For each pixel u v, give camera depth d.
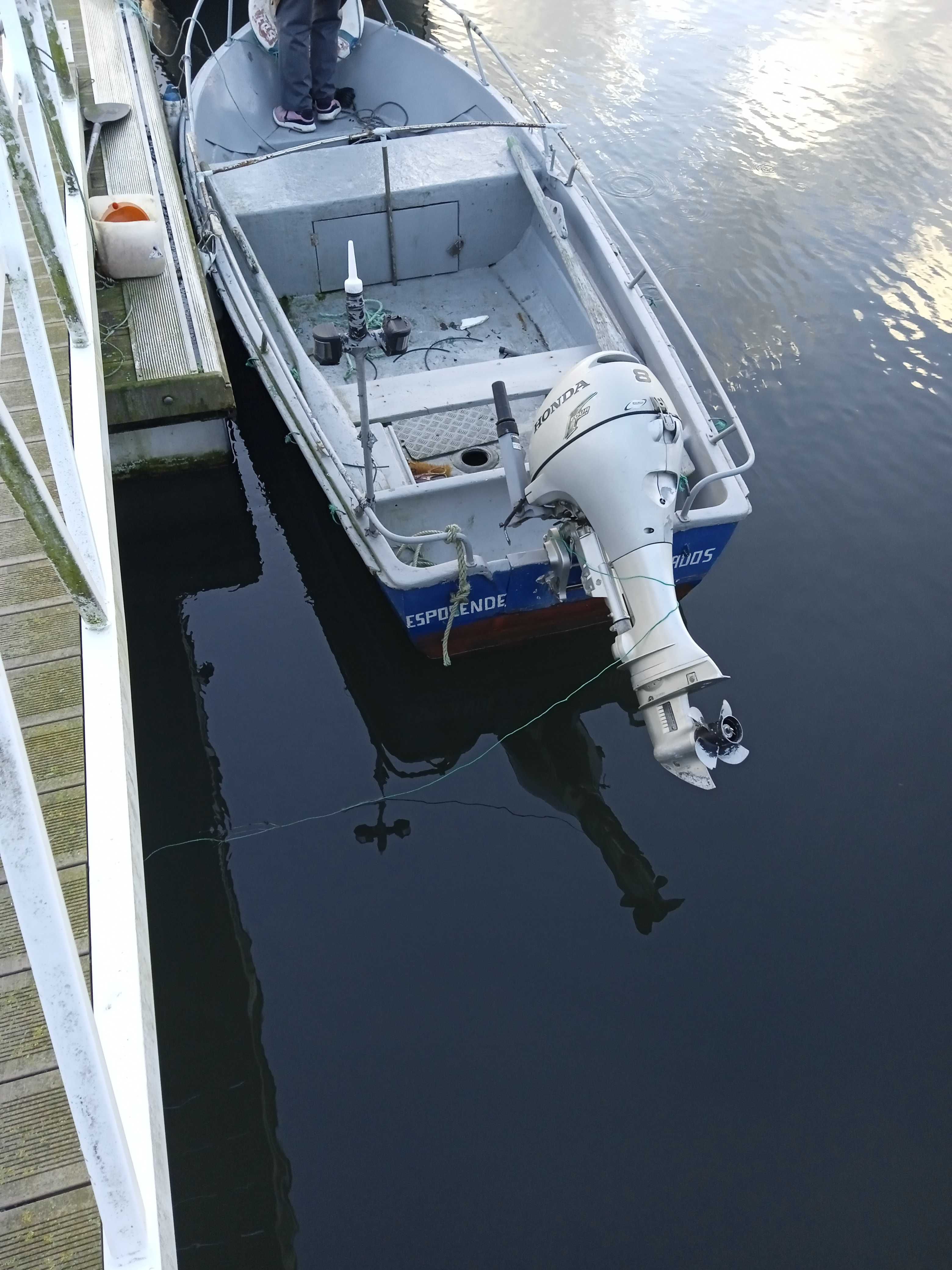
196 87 5.70
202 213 4.75
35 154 2.47
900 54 9.03
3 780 0.89
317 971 3.09
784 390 5.38
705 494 3.86
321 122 6.36
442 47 8.88
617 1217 2.60
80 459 2.37
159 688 3.96
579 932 3.21
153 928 3.18
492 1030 2.96
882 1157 2.74
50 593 2.16
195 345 4.41
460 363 4.91
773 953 3.17
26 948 0.98
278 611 4.32
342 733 3.83
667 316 5.80
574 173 5.05
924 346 5.70
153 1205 1.32
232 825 3.48
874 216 6.77
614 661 4.11
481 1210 2.60
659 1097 2.84
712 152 7.44
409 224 5.21
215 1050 2.89
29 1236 1.39
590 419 3.18
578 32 9.23
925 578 4.43
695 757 3.00
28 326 1.64
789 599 4.32
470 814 3.57
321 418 4.02
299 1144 2.71
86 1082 1.06
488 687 4.05
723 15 9.64
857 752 3.75
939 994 3.09
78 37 6.55
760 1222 2.60
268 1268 2.48
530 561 3.53
